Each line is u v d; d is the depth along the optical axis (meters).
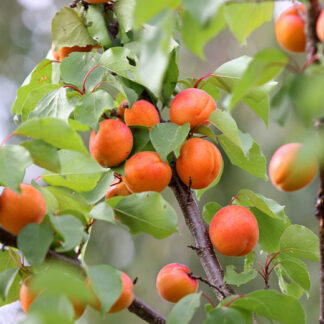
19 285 1.72
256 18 1.66
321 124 1.54
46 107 1.75
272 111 1.58
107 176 1.75
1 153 1.62
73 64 1.77
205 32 1.56
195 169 1.74
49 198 1.69
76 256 1.68
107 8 1.82
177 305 1.64
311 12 1.58
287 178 1.62
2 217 1.64
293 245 1.76
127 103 1.78
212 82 1.82
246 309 1.65
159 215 1.69
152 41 1.54
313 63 1.57
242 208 1.74
